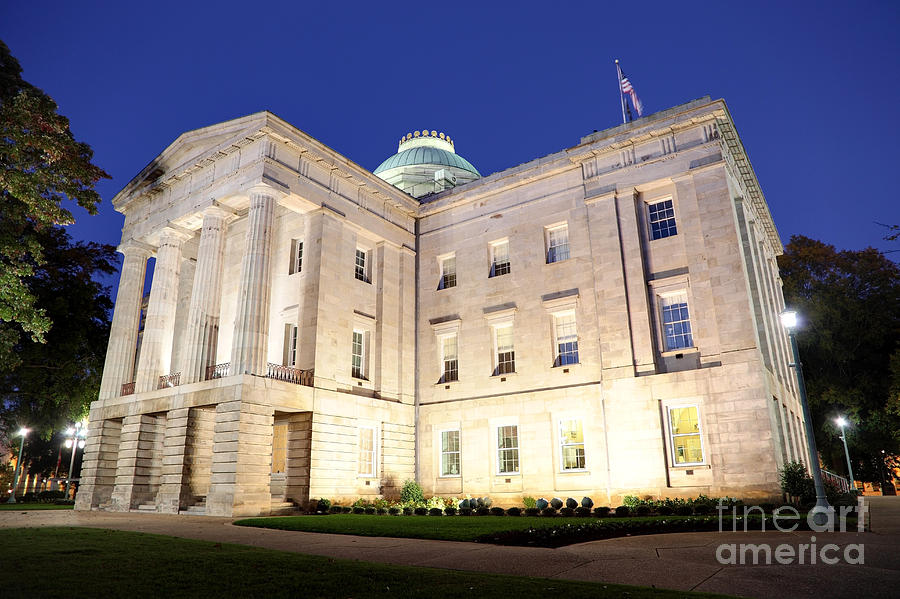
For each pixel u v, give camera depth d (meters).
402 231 41.31
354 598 9.52
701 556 13.77
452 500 31.20
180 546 15.18
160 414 35.38
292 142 34.47
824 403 54.81
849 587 10.55
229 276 40.84
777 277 47.47
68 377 45.41
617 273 32.72
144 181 41.31
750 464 27.03
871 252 55.75
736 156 34.91
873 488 72.88
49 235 45.19
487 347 37.00
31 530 18.45
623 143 34.06
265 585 10.29
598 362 32.69
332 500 32.09
